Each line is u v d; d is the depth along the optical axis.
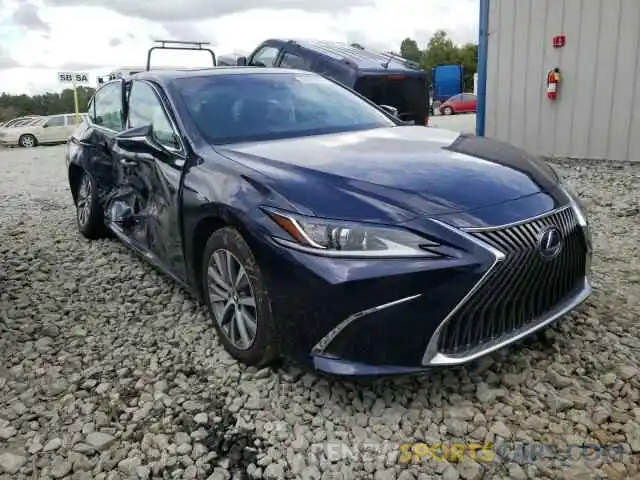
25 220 6.55
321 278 2.38
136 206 4.08
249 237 2.65
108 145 4.62
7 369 3.13
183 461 2.36
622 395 2.60
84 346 3.35
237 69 4.25
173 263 3.59
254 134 3.51
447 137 3.50
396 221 2.38
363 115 4.02
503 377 2.76
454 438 2.40
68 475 2.32
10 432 2.58
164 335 3.44
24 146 22.78
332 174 2.71
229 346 3.04
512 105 8.72
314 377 2.85
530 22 8.26
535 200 2.63
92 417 2.67
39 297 4.10
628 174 7.05
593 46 7.78
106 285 4.28
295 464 2.30
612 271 3.97
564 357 2.90
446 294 2.33
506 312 2.52
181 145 3.45
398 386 2.75
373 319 2.35
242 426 2.55
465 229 2.38
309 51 8.99
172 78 3.95
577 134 8.19
